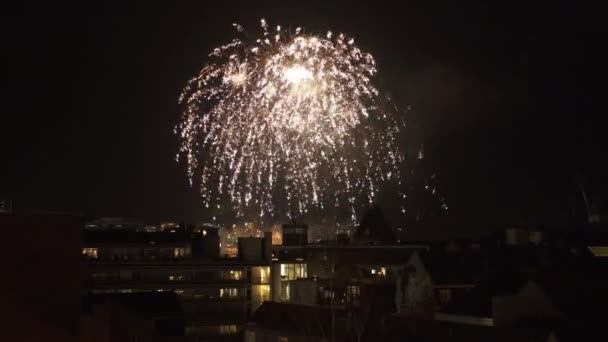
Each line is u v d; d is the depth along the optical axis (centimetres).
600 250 9194
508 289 6562
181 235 11294
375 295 8656
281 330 7188
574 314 5928
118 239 10600
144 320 6725
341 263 10244
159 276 10250
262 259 10788
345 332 6581
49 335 5525
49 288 5556
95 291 9975
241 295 10400
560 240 9638
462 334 5741
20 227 5484
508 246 9219
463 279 7850
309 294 9031
